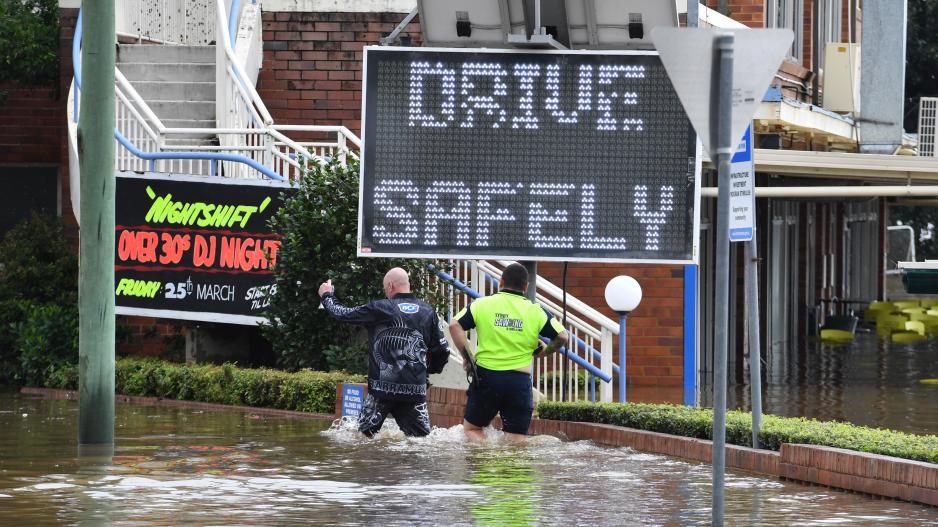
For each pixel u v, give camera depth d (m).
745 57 22.12
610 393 48.97
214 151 59.31
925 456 30.11
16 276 60.41
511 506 27.95
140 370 54.81
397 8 66.62
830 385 61.41
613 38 41.94
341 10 66.81
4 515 26.44
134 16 70.56
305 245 50.47
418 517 26.58
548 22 42.03
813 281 97.75
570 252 41.34
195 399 52.47
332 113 66.88
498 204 41.50
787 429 34.38
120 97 58.38
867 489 30.20
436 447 38.12
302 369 50.25
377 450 37.34
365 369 50.12
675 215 41.22
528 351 39.78
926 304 110.88
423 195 41.59
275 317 51.75
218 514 26.75
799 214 93.81
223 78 61.56
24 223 63.38
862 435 33.19
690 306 54.25
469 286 53.84
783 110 62.19
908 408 51.16
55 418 45.44
